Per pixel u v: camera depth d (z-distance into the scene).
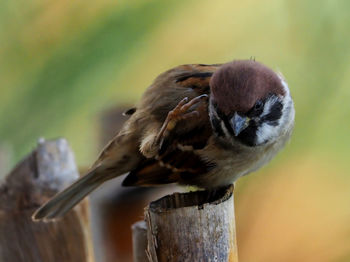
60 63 9.27
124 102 9.73
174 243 5.60
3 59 9.49
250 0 10.12
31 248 7.15
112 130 9.72
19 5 9.53
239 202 9.76
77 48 9.23
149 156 7.27
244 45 10.10
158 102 7.35
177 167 7.41
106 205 8.61
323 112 9.29
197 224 5.59
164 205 6.18
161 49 9.78
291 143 9.41
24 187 7.16
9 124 9.43
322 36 9.20
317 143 9.50
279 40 9.77
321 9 9.20
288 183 9.70
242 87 6.74
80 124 9.64
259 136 7.10
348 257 10.17
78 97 9.32
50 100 9.37
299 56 9.33
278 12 9.91
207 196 6.50
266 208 9.85
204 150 7.29
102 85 9.34
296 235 10.16
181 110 6.63
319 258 10.28
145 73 9.77
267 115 7.01
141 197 8.67
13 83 9.47
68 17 9.41
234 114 6.77
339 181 9.91
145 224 6.34
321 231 10.23
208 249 5.61
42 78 9.34
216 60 10.12
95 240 8.60
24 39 9.53
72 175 7.40
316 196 10.05
